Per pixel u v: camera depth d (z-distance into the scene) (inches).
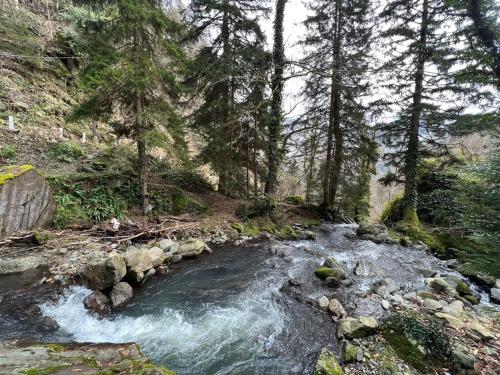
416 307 211.9
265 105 466.9
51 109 569.3
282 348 167.8
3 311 177.9
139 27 290.7
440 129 419.2
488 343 168.9
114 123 350.9
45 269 230.2
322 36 459.8
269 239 391.9
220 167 478.3
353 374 141.4
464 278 280.1
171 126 343.0
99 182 363.9
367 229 444.8
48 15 674.2
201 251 322.0
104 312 196.2
